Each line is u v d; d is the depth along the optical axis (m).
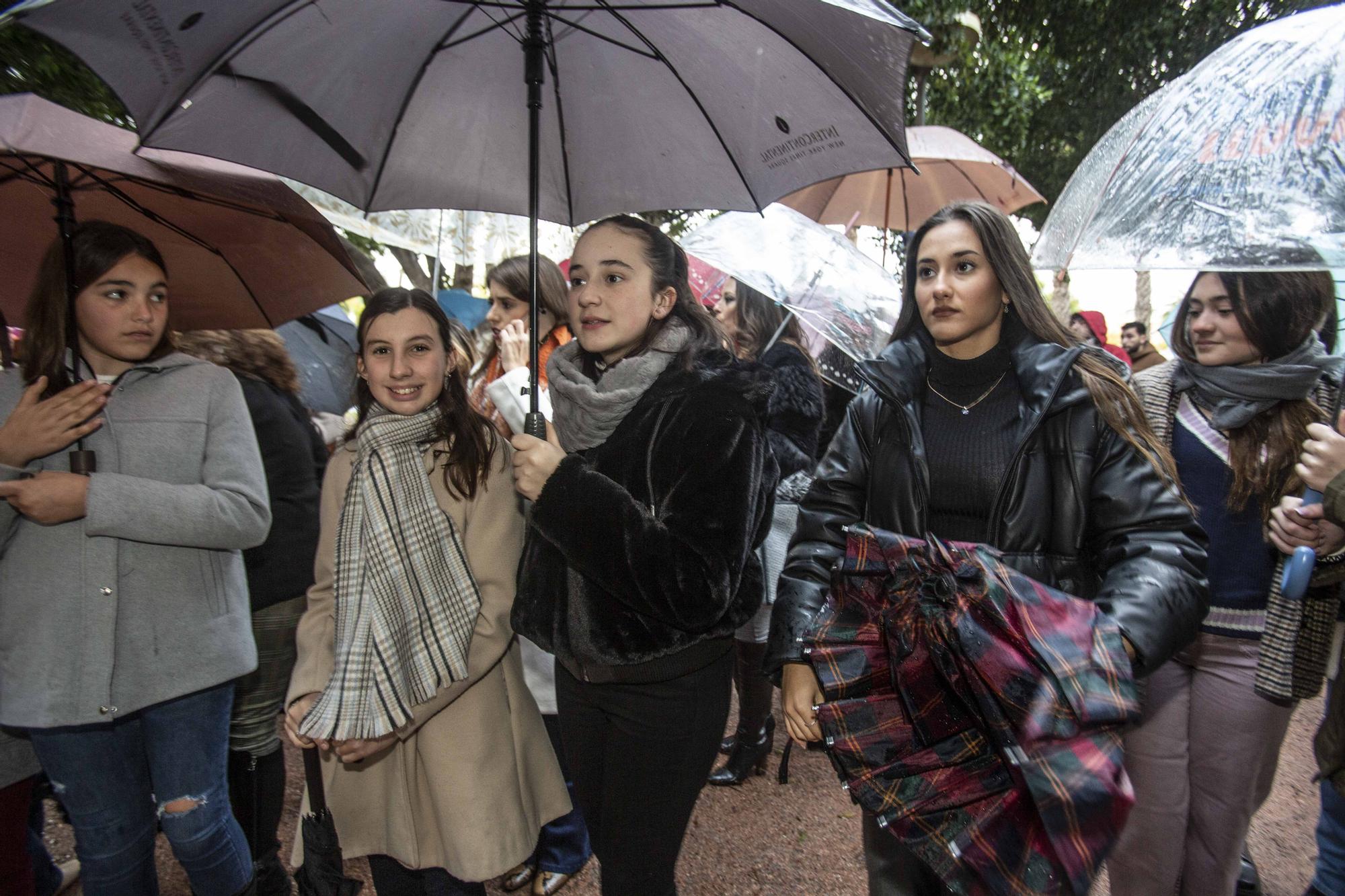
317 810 1.84
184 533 1.85
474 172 2.02
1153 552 1.44
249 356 2.63
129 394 1.93
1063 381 1.52
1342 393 1.90
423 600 1.87
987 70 7.51
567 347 1.96
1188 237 1.55
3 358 2.15
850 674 1.53
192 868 1.98
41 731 1.83
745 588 1.78
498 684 2.00
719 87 1.75
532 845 2.01
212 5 1.45
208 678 1.94
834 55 1.49
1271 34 1.64
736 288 3.52
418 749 1.93
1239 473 1.98
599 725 1.81
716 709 1.78
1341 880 2.03
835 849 2.88
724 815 3.09
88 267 1.84
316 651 1.94
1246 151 1.55
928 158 4.97
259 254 2.31
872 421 1.75
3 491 1.72
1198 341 2.09
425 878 2.02
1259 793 2.14
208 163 1.96
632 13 1.71
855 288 3.08
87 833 1.88
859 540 1.52
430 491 1.93
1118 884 2.09
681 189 1.94
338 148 1.84
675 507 1.61
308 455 2.67
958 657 1.38
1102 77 8.49
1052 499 1.52
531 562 1.84
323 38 1.70
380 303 1.93
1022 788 1.34
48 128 1.72
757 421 1.69
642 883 1.78
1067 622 1.35
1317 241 1.44
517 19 1.80
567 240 3.63
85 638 1.81
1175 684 2.02
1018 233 1.60
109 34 1.42
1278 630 1.90
